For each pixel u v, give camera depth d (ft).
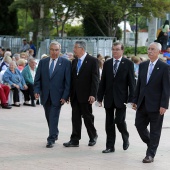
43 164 31.73
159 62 32.94
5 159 32.89
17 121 49.06
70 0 118.52
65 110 58.29
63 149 36.40
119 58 35.17
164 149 37.42
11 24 137.69
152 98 32.73
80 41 36.88
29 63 62.03
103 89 35.68
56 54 36.99
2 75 60.23
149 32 120.47
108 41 109.29
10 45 127.54
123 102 34.94
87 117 37.24
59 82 36.96
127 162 32.83
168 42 98.89
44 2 120.67
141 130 33.55
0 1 135.44
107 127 35.65
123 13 120.37
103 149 36.68
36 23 121.70
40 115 53.67
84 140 39.86
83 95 36.65
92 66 36.63
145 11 117.50
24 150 35.76
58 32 128.57
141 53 120.06
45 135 41.70
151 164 32.45
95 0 117.70
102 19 124.88
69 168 30.89
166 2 119.55
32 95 61.21
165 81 32.50
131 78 34.81
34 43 123.34
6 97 58.80
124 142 36.06
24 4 122.83
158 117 32.81
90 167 31.27
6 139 39.65
